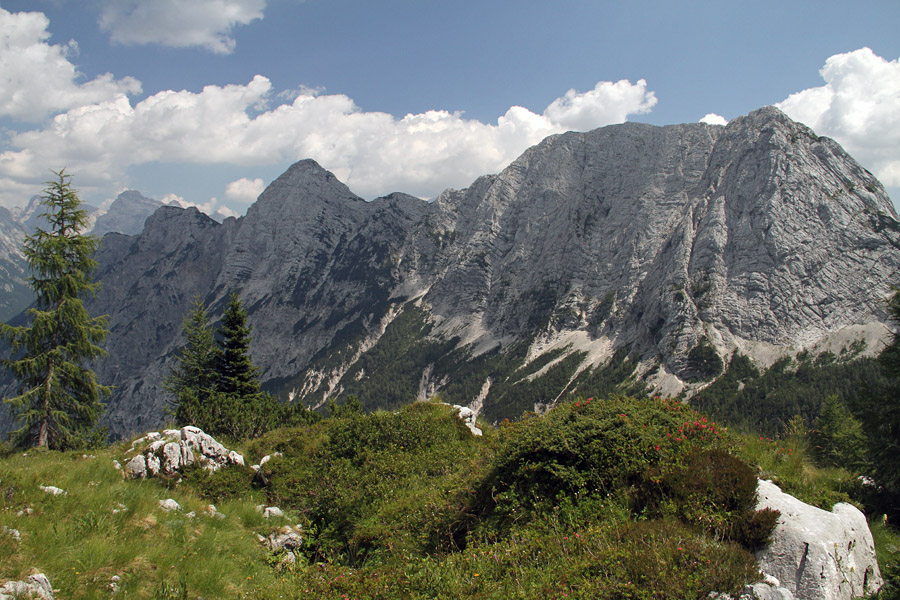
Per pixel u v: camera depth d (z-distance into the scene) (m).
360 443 19.80
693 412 13.06
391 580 9.35
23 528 10.51
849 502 10.77
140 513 12.92
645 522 9.02
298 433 22.28
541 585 7.93
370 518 14.77
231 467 18.14
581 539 8.97
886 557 10.06
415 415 21.91
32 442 28.83
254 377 44.09
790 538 7.96
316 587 9.81
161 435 18.92
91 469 15.61
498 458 12.80
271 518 15.52
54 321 29.23
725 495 9.12
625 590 7.33
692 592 7.11
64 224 30.30
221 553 12.47
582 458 11.21
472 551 9.88
